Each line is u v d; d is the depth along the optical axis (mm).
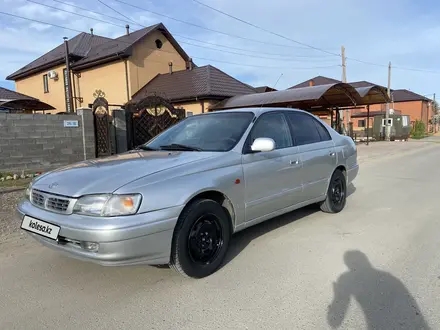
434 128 58125
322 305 2896
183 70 22516
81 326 2674
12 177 9281
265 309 2857
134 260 2914
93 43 25891
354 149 6105
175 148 4156
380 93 20719
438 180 9031
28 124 10000
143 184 3006
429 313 2754
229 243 3941
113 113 11602
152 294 3135
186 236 3219
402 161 13922
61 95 25172
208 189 3365
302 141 4918
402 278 3342
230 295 3094
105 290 3223
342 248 4133
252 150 3938
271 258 3871
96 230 2795
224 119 4508
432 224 5043
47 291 3219
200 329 2607
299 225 5020
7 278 3488
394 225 5008
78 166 3637
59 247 3043
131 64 21391
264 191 4078
